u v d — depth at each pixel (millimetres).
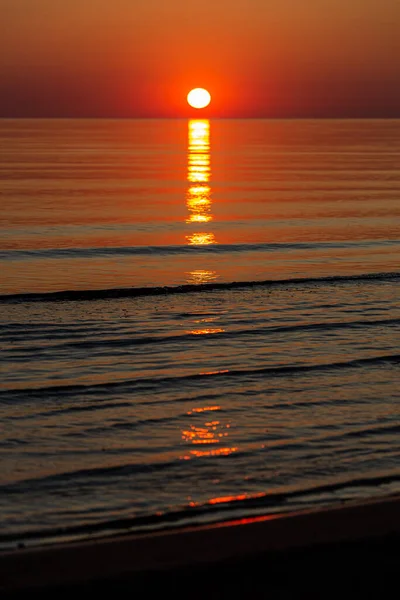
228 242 36062
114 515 9914
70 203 55531
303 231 40344
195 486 10844
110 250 33594
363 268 29859
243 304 23516
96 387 15555
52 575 5496
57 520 9719
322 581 5707
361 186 72875
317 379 16359
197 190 68312
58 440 12586
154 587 5570
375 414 14148
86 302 23641
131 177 85688
